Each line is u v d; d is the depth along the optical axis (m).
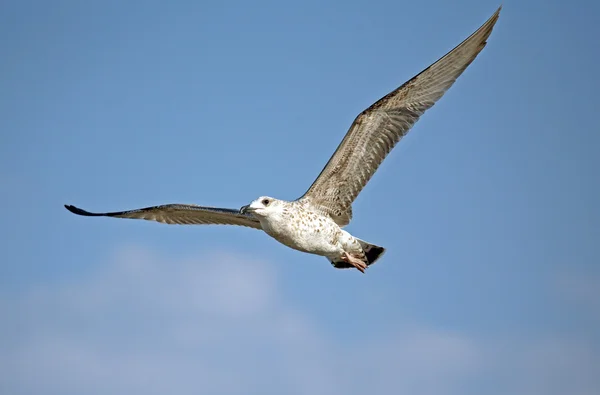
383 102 15.24
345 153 15.50
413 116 15.59
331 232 15.90
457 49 15.17
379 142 15.59
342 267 16.75
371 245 16.61
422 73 15.19
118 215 17.69
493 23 15.20
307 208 15.83
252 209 15.57
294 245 15.88
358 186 15.88
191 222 17.83
